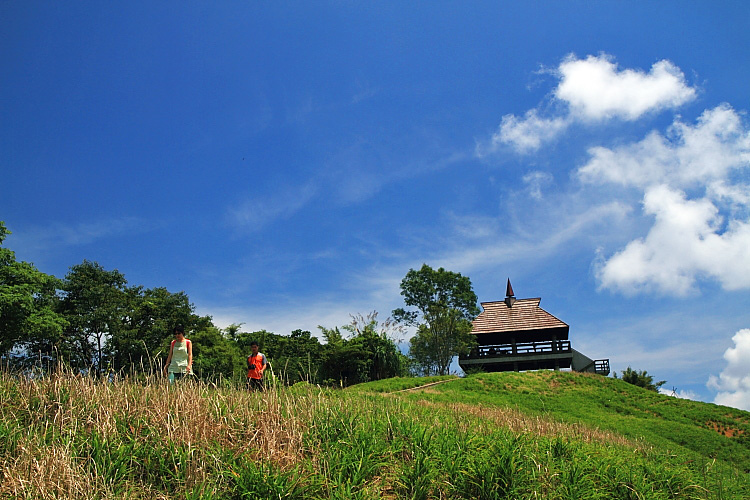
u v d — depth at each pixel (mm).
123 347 29016
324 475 5785
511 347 43188
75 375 8047
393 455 6734
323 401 8570
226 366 28594
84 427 6449
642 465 8211
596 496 6484
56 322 24891
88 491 4941
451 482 6188
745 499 8414
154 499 5160
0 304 21531
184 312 33281
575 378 30594
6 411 6777
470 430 8375
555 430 11961
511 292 49250
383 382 27719
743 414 25547
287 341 38031
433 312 41125
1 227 23578
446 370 40969
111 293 31188
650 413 25688
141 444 6043
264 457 5969
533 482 6328
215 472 5551
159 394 7898
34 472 5105
